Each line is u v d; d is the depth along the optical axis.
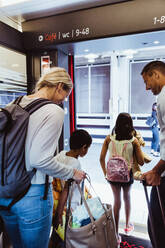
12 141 0.92
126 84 6.82
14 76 2.38
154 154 5.34
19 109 1.00
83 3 1.98
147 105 6.82
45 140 0.95
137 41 2.07
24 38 2.33
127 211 2.04
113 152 1.89
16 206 1.03
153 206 1.47
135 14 1.83
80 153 1.47
